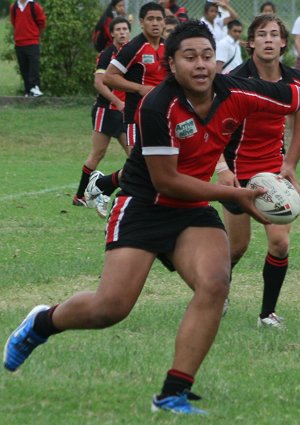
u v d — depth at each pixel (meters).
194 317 13.39
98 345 17.20
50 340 17.55
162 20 28.50
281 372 15.88
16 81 68.81
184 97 13.77
